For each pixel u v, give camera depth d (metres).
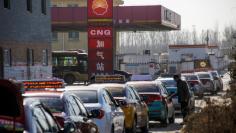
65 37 114.75
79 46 114.88
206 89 58.75
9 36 46.75
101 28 53.03
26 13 51.28
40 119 11.56
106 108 21.09
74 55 78.88
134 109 26.12
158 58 92.56
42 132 11.37
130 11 77.62
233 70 16.95
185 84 31.34
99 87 21.77
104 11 52.81
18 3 49.22
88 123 16.61
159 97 31.84
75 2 113.88
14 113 10.29
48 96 16.27
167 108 32.97
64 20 78.31
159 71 82.69
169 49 85.06
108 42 52.91
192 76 54.25
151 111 31.78
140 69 85.31
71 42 114.88
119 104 25.03
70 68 79.06
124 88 26.05
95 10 52.88
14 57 47.97
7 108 10.41
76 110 17.14
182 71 80.50
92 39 53.19
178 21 91.75
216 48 95.31
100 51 53.09
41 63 55.84
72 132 13.35
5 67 45.66
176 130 30.69
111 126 21.56
